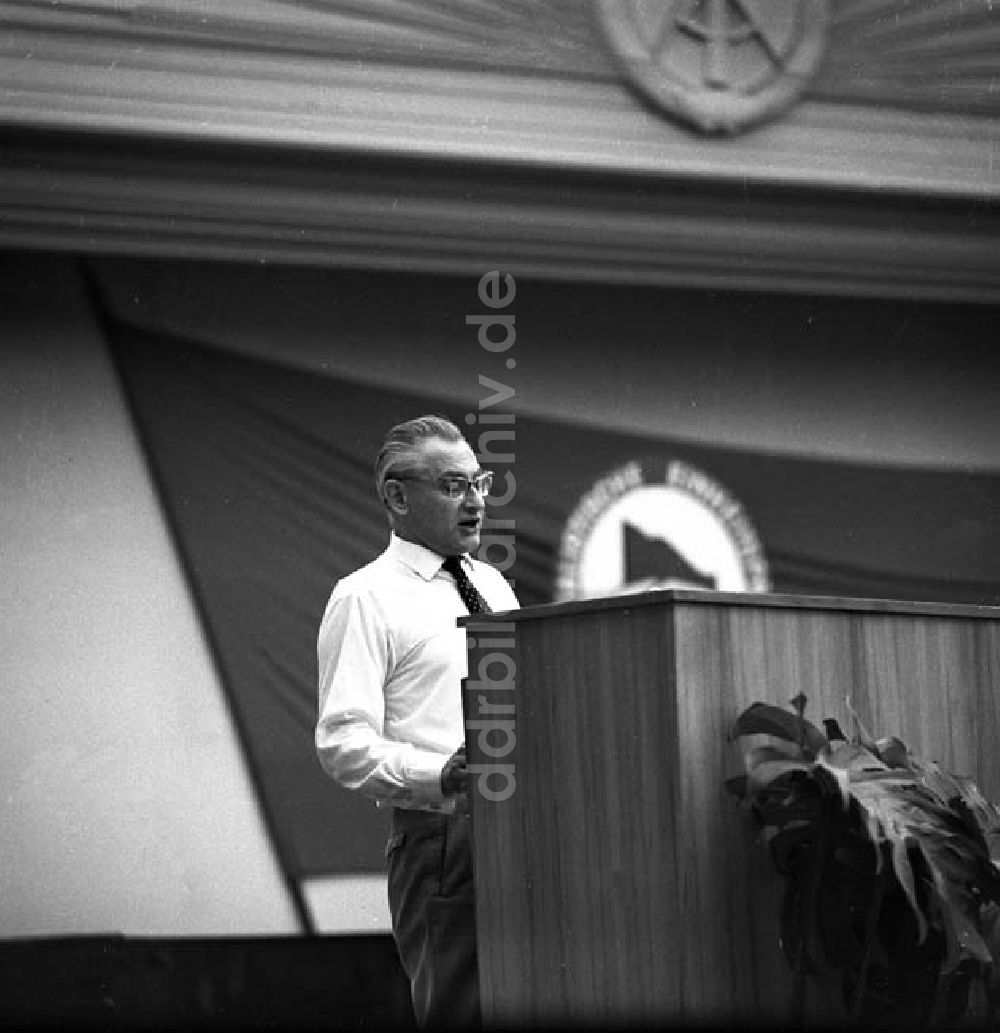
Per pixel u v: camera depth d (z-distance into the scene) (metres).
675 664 5.32
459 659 7.76
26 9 13.55
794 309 15.71
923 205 15.59
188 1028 13.31
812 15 15.18
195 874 13.81
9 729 13.72
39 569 13.96
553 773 5.65
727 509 15.48
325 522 14.52
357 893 14.02
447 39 14.32
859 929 5.52
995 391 16.27
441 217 14.66
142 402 14.29
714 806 5.34
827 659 5.68
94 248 14.16
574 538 15.09
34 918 13.51
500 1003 5.79
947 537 15.99
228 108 13.96
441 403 14.83
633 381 15.30
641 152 14.86
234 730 14.09
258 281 14.49
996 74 15.48
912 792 5.41
